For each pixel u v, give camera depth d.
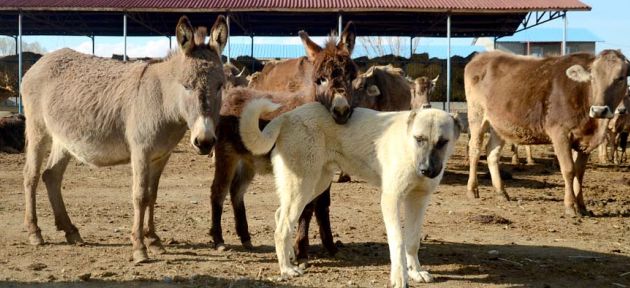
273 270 6.38
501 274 6.38
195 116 6.14
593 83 9.56
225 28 6.48
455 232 8.50
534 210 10.38
